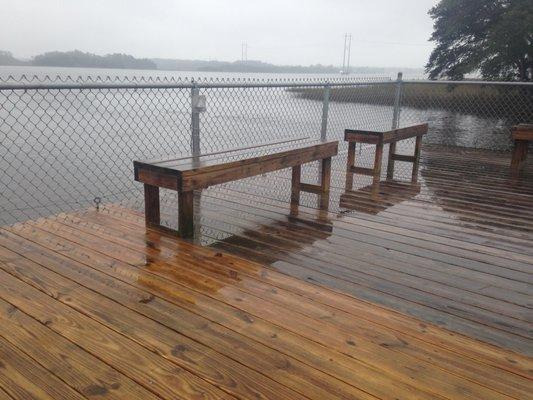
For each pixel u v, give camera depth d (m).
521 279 2.60
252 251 2.91
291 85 4.82
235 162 3.25
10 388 1.54
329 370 1.70
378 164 5.12
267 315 2.07
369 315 2.12
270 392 1.56
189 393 1.54
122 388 1.55
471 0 24.50
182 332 1.91
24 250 2.72
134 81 3.71
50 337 1.84
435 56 27.36
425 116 12.55
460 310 2.23
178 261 2.65
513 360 1.81
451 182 4.98
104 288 2.28
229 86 4.18
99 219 3.34
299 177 4.21
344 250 2.97
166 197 4.07
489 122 12.05
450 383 1.65
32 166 7.35
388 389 1.60
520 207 4.05
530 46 22.17
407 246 3.07
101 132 7.01
